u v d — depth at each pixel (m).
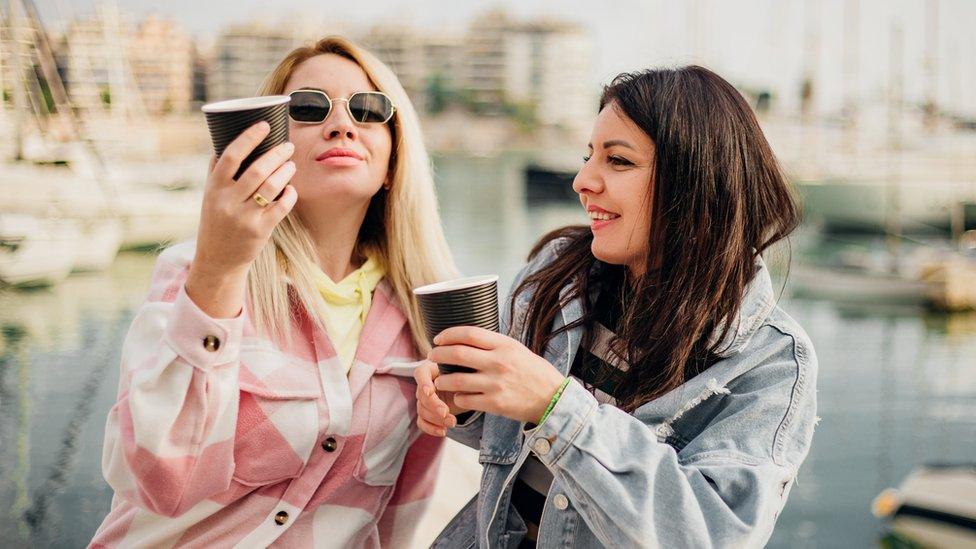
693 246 1.45
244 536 1.57
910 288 22.69
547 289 1.61
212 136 1.23
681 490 1.25
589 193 1.50
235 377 1.38
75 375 15.05
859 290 22.84
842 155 35.97
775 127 37.88
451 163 61.56
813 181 31.67
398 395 1.68
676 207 1.45
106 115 25.78
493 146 69.44
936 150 37.12
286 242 1.64
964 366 19.36
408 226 1.79
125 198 22.62
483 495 1.55
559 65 71.88
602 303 1.61
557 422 1.25
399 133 1.76
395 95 1.75
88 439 12.52
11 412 13.22
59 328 17.16
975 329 21.91
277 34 45.25
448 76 71.38
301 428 1.56
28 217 19.75
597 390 1.53
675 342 1.43
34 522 10.09
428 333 1.36
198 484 1.46
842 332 21.12
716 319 1.44
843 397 17.53
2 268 18.61
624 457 1.26
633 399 1.46
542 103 71.50
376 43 60.47
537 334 1.58
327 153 1.63
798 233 1.65
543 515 1.44
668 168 1.44
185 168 28.06
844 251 28.09
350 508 1.66
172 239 1.72
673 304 1.44
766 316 1.47
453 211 37.38
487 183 50.16
